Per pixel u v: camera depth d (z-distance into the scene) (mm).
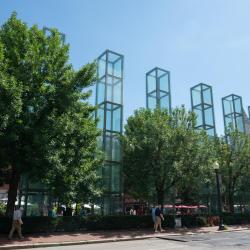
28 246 13680
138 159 24078
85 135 17516
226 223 28750
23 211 21469
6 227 16750
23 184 22469
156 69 34188
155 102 33188
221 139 32500
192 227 24938
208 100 37281
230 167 31266
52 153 15484
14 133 14711
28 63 16094
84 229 19719
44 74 16688
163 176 23625
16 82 14555
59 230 18578
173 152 23578
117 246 14344
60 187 16812
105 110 25672
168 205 30578
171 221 24047
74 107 17484
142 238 17656
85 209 27078
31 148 15078
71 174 16984
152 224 23016
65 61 17531
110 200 23781
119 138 25375
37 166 15359
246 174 30734
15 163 15859
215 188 31359
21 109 15305
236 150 31359
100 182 22188
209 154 25000
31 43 17047
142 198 27906
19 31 16922
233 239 17312
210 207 32625
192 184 25406
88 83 17938
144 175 24156
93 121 19094
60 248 13586
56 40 17688
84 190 18750
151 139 23328
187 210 33125
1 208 23266
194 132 24906
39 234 17203
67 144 16859
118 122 26156
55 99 16469
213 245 14633
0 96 14188
